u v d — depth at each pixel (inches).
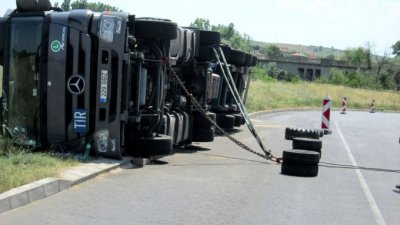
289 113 1611.7
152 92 490.3
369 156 646.5
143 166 465.4
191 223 294.2
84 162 433.4
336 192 405.4
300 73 5157.5
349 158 615.2
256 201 358.0
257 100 1775.3
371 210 350.0
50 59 451.2
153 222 291.1
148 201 338.0
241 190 390.9
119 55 446.6
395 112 2429.9
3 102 461.4
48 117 455.2
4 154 420.8
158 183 395.5
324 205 358.0
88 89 450.0
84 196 339.6
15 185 321.1
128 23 472.1
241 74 835.4
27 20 457.1
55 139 458.9
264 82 2741.1
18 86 459.2
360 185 442.0
